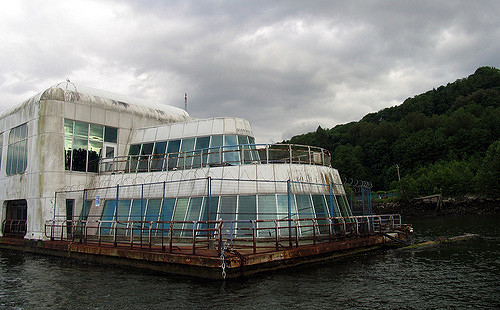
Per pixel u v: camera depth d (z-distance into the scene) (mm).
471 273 16000
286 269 15844
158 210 22172
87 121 26531
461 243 25188
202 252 15805
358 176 112062
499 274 15797
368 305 11508
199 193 21047
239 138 24797
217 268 13969
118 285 14242
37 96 26094
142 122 29953
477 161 91375
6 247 27078
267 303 11500
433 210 75000
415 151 107750
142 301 12117
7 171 29156
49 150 24672
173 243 20203
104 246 19156
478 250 22141
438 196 74250
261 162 22766
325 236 20172
